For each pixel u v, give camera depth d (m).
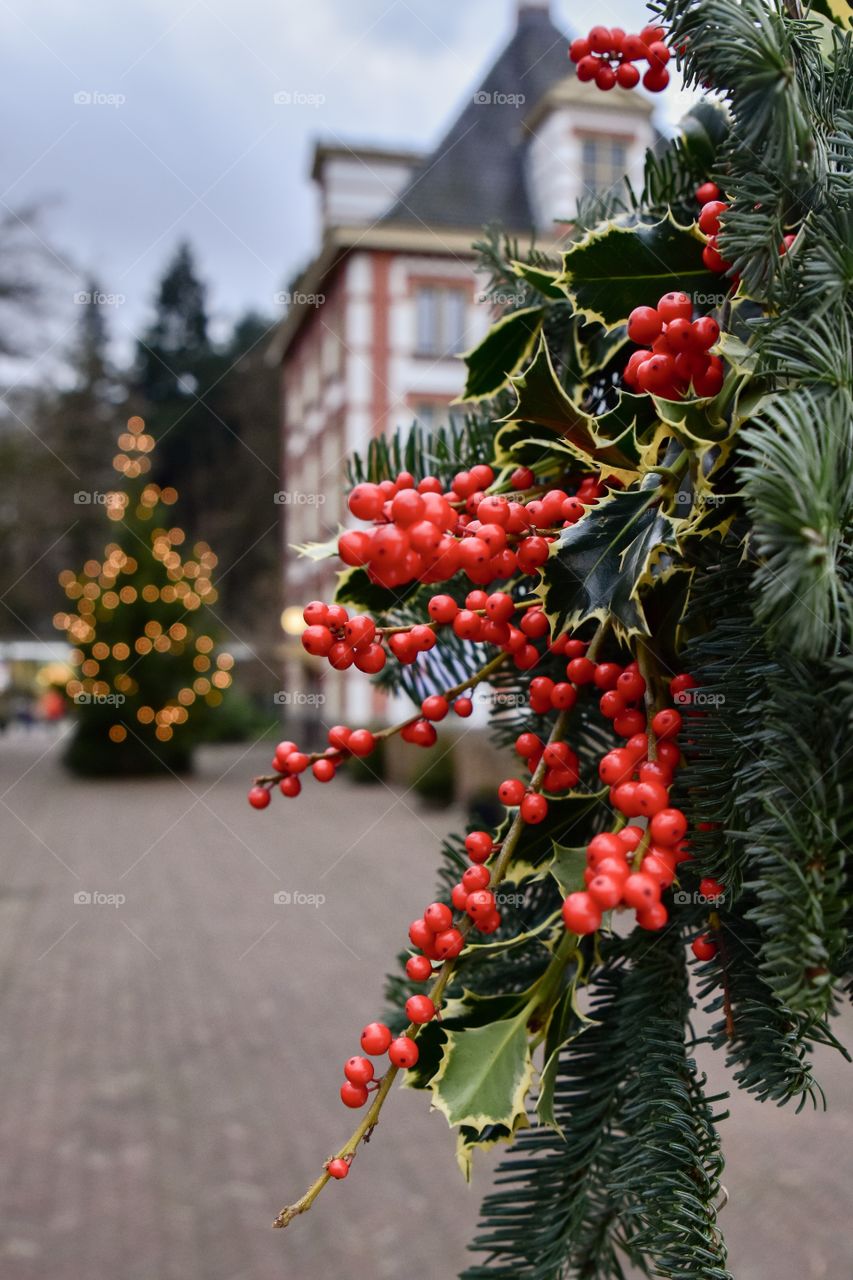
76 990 4.80
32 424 15.56
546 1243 0.50
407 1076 0.44
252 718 18.72
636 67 0.56
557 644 0.49
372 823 9.30
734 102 0.41
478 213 10.73
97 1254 2.70
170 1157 3.23
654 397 0.42
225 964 5.14
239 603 23.53
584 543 0.44
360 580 0.53
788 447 0.34
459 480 0.51
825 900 0.35
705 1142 0.45
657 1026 0.48
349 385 11.95
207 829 9.28
